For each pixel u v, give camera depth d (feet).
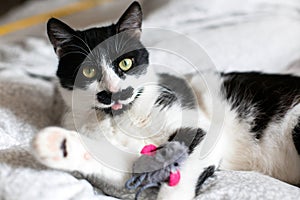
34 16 3.58
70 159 1.36
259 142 1.70
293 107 1.67
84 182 1.44
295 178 1.65
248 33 2.47
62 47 1.65
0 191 1.26
